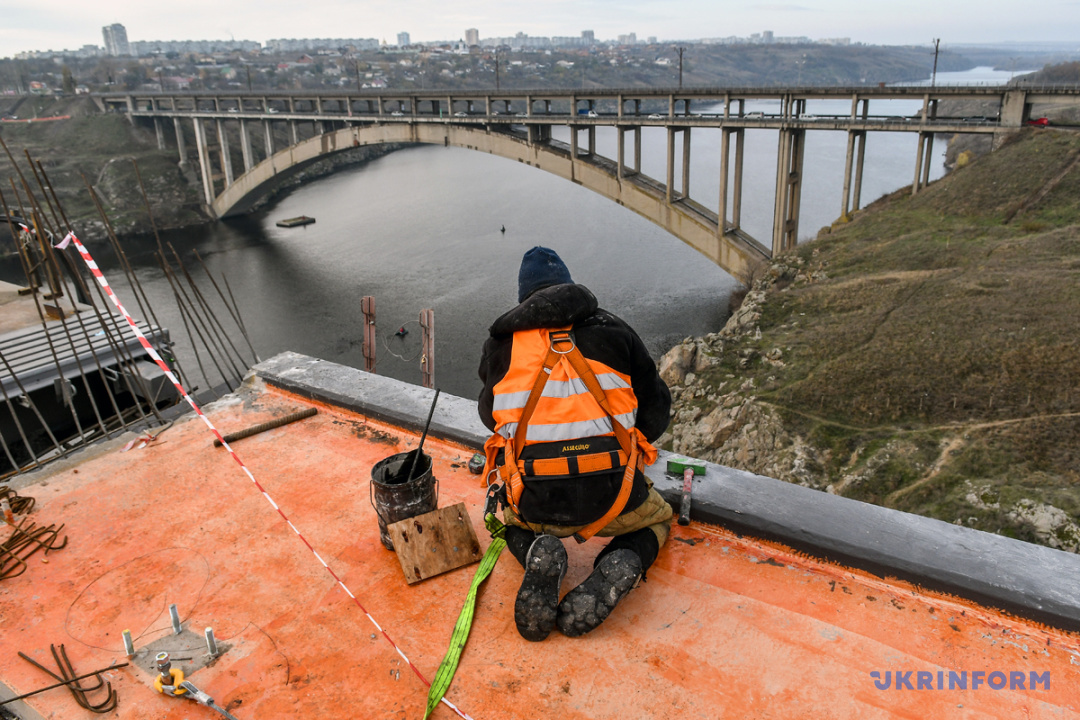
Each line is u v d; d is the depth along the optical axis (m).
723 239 51.44
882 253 46.31
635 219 87.81
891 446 28.58
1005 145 52.50
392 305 58.34
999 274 39.03
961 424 28.84
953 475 26.06
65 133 124.94
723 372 36.97
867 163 112.00
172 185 109.25
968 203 49.41
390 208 103.69
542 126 62.78
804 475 28.72
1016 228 44.84
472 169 141.75
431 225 90.31
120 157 112.25
